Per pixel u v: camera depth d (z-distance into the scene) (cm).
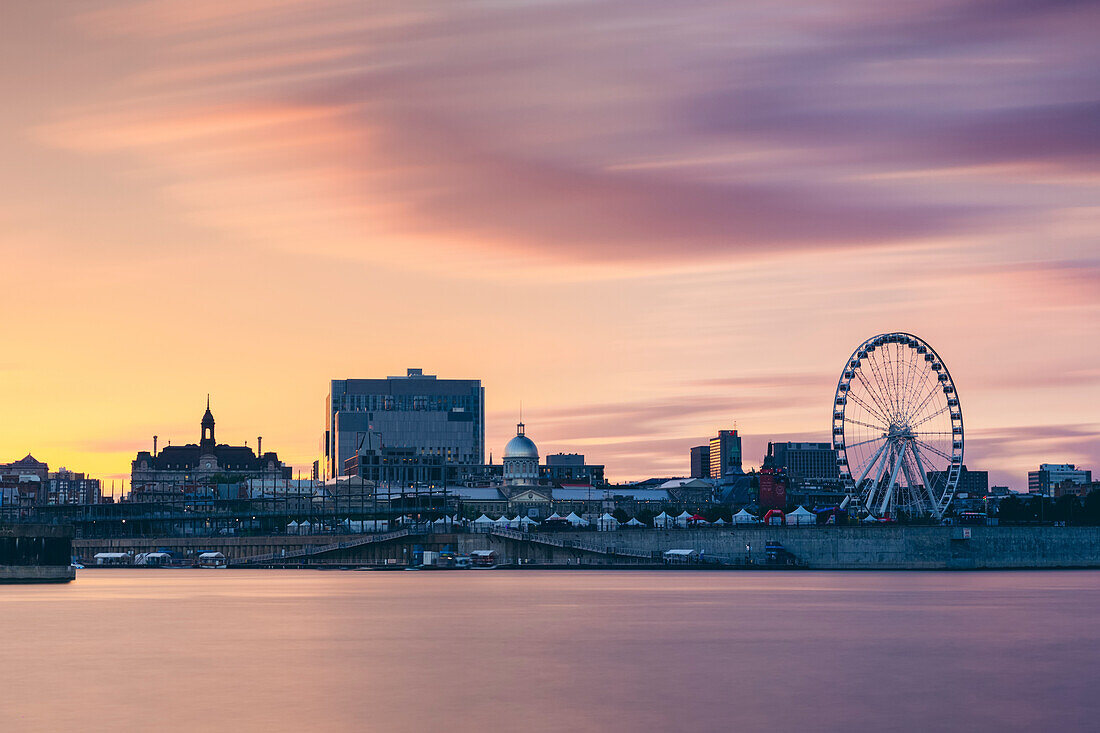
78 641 19338
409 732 12131
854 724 12650
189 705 13512
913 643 19175
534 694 14300
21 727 12338
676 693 14375
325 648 18475
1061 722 12812
